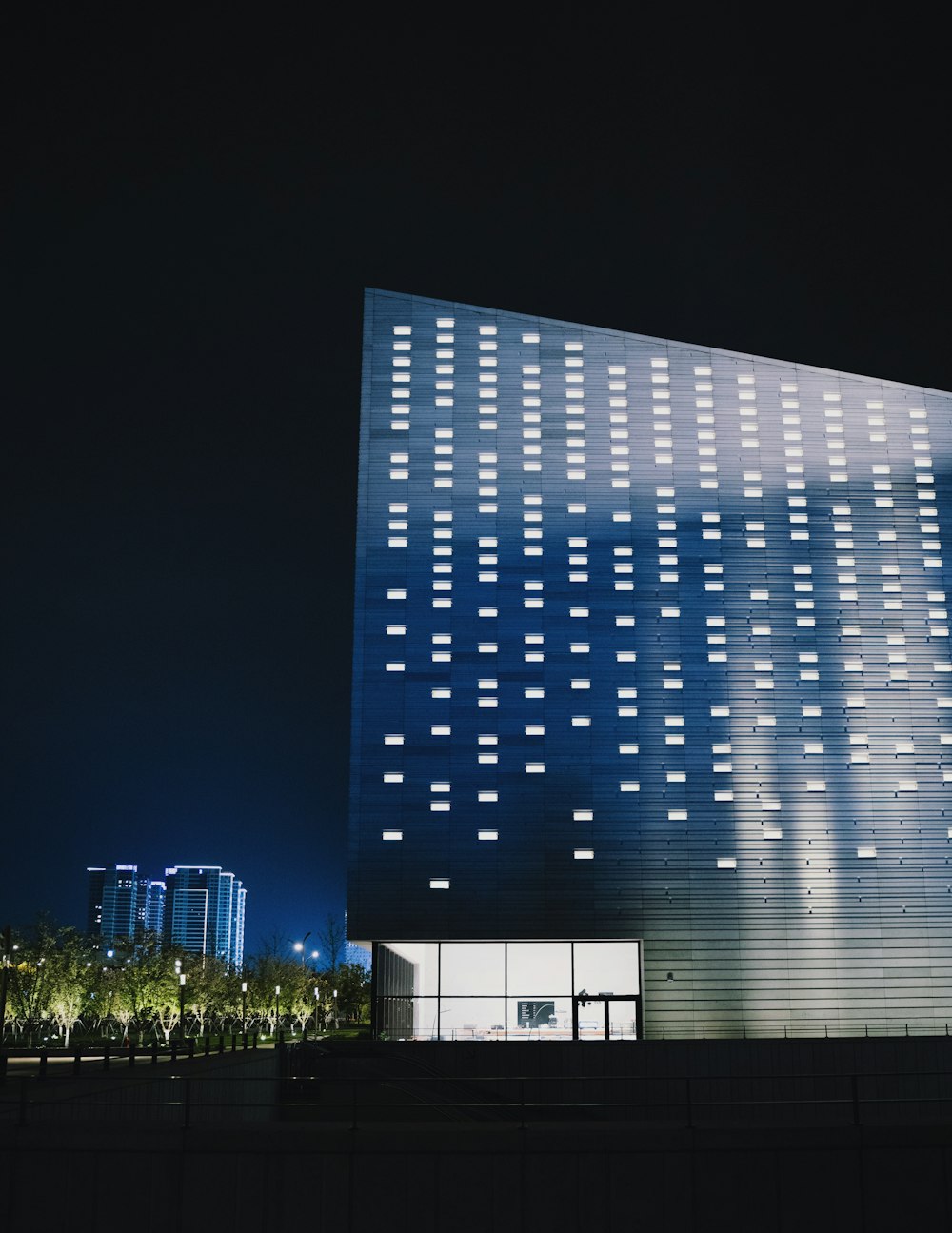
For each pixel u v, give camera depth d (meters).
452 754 74.88
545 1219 17.94
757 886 73.88
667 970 72.06
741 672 77.75
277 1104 32.31
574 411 82.88
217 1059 37.94
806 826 75.19
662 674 77.31
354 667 76.19
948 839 75.56
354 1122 18.53
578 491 80.88
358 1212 17.81
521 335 84.62
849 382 84.75
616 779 75.06
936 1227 18.50
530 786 74.56
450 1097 49.50
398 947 73.31
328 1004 135.62
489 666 76.62
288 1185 17.88
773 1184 18.38
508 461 81.38
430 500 80.19
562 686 76.56
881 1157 18.66
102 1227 17.72
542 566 79.06
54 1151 17.98
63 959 89.31
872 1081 49.53
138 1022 98.31
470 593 78.12
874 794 76.06
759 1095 49.25
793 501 81.69
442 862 72.94
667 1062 50.12
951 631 79.69
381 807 73.69
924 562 81.06
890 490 82.50
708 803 75.12
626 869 73.50
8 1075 33.50
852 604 79.75
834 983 72.56
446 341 84.25
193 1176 17.89
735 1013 71.75
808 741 76.75
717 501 81.31
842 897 74.06
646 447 82.31
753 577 79.88
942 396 84.81
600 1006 71.88
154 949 102.06
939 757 77.19
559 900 72.75
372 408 82.19
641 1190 18.14
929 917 74.06
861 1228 18.36
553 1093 50.38
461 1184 17.97
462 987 72.06
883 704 77.88
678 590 79.12
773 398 84.06
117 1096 25.28
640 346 84.81
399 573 78.25
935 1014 72.56
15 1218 17.73
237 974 119.75
